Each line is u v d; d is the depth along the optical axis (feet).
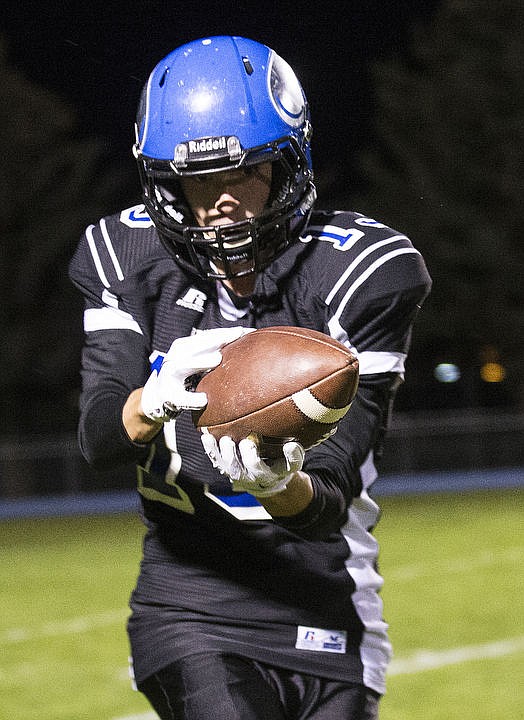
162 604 19.84
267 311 19.16
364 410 18.94
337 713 18.97
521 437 180.34
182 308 19.29
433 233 225.35
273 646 19.38
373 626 20.08
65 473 174.91
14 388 216.74
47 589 73.46
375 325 19.20
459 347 230.68
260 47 19.12
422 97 226.17
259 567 19.48
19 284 215.51
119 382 18.72
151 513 20.17
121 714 42.47
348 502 18.54
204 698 18.44
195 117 18.15
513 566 74.28
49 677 48.49
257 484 16.15
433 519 108.58
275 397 15.98
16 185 215.31
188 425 19.06
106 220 20.61
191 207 18.88
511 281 222.89
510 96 222.07
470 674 46.37
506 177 220.43
